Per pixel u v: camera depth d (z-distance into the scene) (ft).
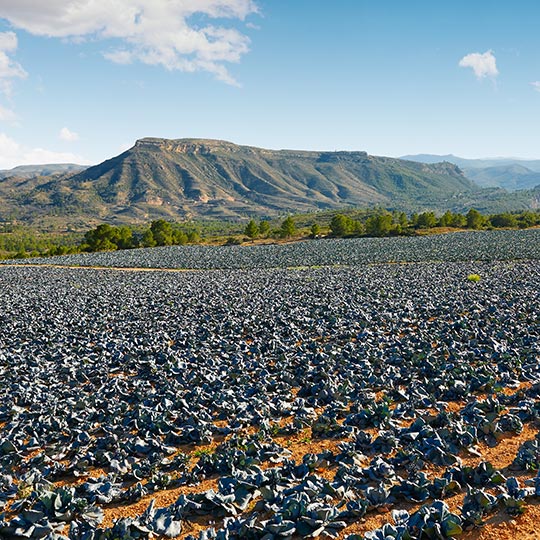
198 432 50.44
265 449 46.06
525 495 35.01
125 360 80.28
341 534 33.35
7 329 106.93
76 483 43.60
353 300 125.08
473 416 49.19
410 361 69.26
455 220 478.18
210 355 78.59
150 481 41.34
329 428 49.85
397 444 44.52
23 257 401.29
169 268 266.98
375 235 441.27
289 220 460.14
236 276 209.46
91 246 422.00
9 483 42.68
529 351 68.59
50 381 70.18
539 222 484.33
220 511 36.35
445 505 33.53
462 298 118.11
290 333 90.94
